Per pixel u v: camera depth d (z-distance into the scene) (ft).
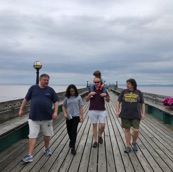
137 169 17.08
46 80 18.52
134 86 20.90
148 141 25.09
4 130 18.93
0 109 24.39
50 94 18.70
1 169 16.71
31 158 17.84
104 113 22.34
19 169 16.76
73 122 20.70
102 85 22.24
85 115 44.52
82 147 22.43
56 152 20.81
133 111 20.74
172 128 32.37
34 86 18.71
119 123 35.99
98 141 23.62
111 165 17.81
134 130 20.79
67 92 20.84
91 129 30.99
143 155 20.25
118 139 25.66
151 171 16.74
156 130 30.96
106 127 32.60
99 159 19.11
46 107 18.31
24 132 24.91
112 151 21.25
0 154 19.97
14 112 26.22
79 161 18.57
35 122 18.34
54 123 35.55
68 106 20.77
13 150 21.06
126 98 20.81
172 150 21.84
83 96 91.61
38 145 22.89
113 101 74.84
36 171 16.48
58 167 17.26
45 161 18.45
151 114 46.52
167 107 34.68
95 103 22.21
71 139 20.53
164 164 18.10
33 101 18.33
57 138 25.93
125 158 19.42
